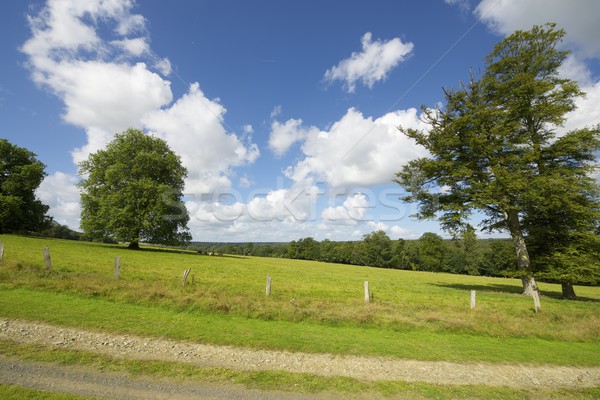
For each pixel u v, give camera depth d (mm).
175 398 5945
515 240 24906
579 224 23656
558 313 16062
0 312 10055
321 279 33812
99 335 9086
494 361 9578
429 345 10758
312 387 6977
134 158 50781
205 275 26250
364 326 12672
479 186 23844
